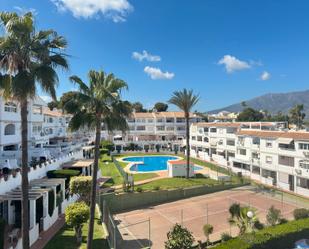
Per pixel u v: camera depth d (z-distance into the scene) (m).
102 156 73.88
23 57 14.76
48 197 25.33
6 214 23.31
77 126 19.20
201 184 46.12
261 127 67.81
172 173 53.56
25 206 15.36
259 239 20.53
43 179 31.30
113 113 19.62
